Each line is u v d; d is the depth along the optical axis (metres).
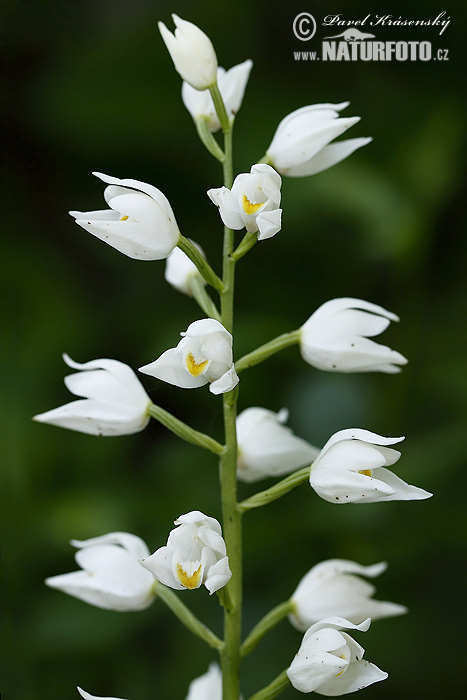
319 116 0.36
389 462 0.34
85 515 0.42
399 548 0.42
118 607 0.36
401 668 0.42
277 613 0.36
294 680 0.34
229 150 0.36
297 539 0.42
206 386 0.43
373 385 0.43
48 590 0.42
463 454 0.41
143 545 0.36
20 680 0.42
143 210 0.34
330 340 0.35
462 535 0.42
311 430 0.43
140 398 0.35
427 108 0.43
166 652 0.43
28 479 0.42
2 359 0.43
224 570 0.33
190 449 0.43
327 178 0.42
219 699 0.38
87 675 0.42
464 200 0.43
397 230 0.42
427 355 0.43
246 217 0.34
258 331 0.43
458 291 0.43
